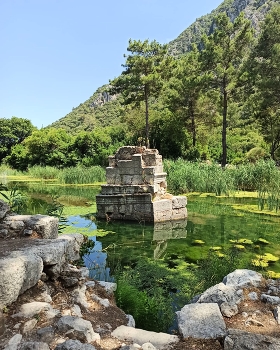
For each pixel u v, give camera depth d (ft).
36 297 11.22
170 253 24.90
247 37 77.30
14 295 10.07
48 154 120.88
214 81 81.46
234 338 9.03
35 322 9.61
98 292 13.47
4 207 16.74
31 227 15.58
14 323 9.45
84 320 9.82
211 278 17.99
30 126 182.19
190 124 104.27
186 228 33.12
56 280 12.63
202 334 9.84
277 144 98.12
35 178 101.76
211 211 41.19
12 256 11.30
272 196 41.47
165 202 36.32
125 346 8.80
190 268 21.52
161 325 14.06
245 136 123.24
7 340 8.70
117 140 121.70
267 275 18.80
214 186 52.90
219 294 11.78
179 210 37.50
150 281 19.35
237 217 37.73
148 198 35.65
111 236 30.35
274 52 74.84
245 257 22.82
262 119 92.94
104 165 108.17
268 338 8.90
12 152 137.69
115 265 22.34
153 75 87.92
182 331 10.01
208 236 29.89
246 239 28.30
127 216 36.76
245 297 12.00
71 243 14.99
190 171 56.18
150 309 14.60
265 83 73.72
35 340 8.83
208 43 78.23
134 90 94.12
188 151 97.71
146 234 30.99
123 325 11.03
